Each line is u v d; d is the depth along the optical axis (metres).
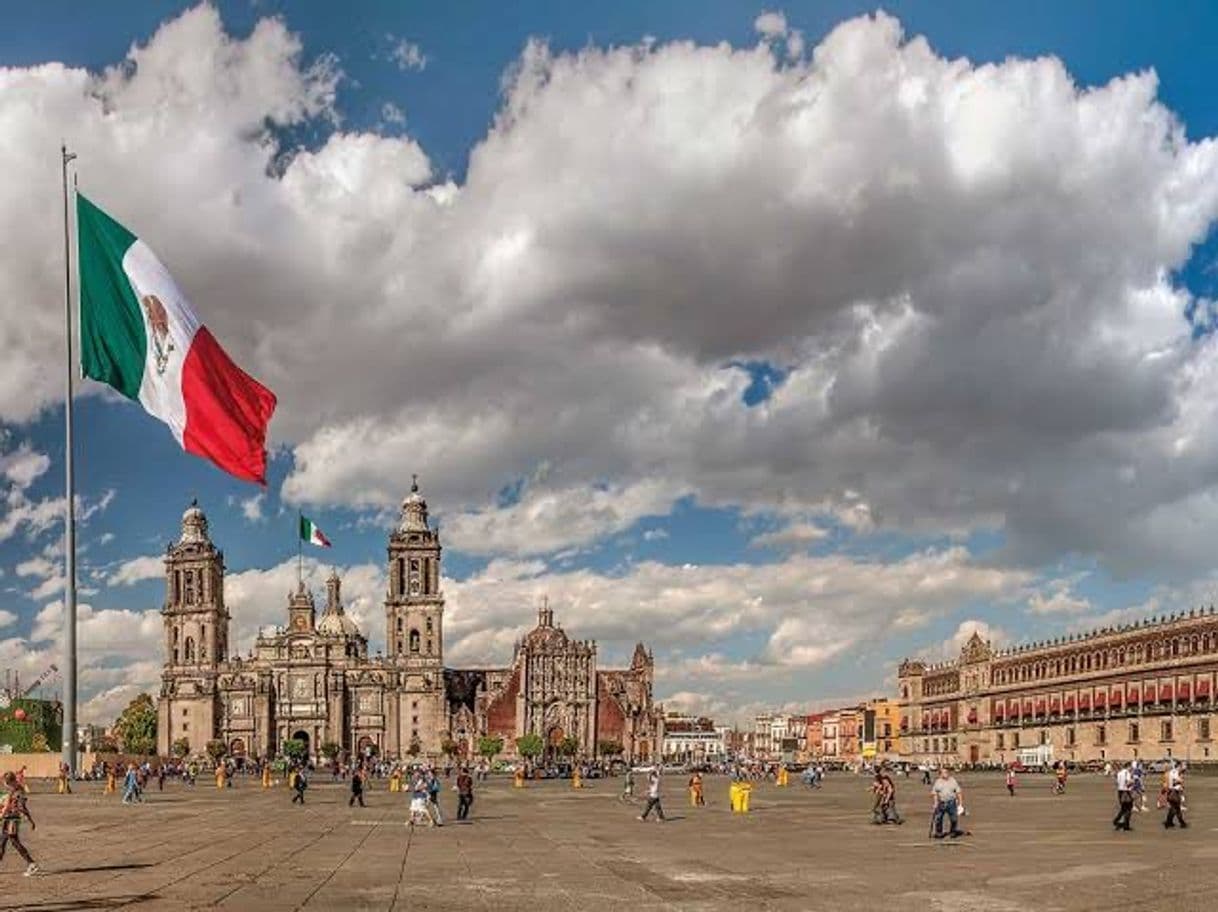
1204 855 48.84
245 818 75.81
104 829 63.91
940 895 36.47
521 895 36.25
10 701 197.38
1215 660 179.12
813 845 55.62
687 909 33.28
